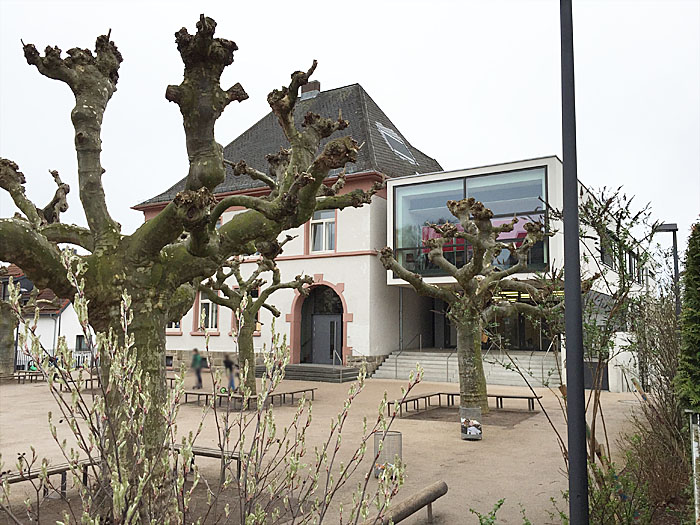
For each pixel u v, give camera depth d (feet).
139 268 16.69
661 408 23.75
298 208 15.97
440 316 96.89
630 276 17.16
